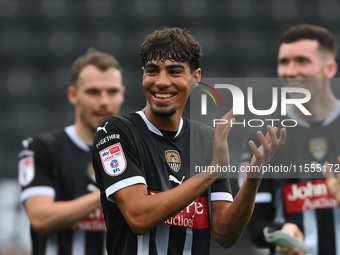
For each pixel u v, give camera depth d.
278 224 10.83
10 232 20.02
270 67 36.44
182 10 38.16
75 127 11.44
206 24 37.72
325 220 10.59
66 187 10.94
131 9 38.00
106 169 6.68
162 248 6.88
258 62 36.38
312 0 38.66
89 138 11.31
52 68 34.81
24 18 36.91
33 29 36.53
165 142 7.16
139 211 6.21
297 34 11.27
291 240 10.02
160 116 6.89
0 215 20.36
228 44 36.78
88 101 11.33
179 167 7.14
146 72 6.86
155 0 38.50
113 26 37.16
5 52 35.16
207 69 35.78
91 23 37.19
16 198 21.00
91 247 10.84
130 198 6.37
